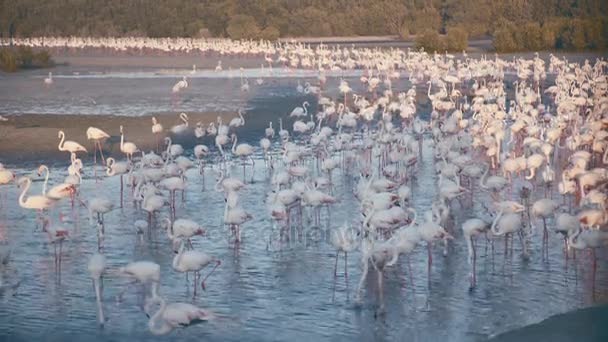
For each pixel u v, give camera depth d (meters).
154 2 106.31
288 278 15.21
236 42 82.38
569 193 19.41
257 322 13.20
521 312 13.45
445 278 15.03
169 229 16.11
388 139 24.81
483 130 26.81
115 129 33.19
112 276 15.51
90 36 103.44
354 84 50.41
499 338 12.45
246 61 73.69
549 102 40.81
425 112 38.09
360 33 103.38
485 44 82.94
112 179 24.50
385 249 13.55
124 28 105.00
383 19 102.69
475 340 12.40
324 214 19.72
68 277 15.46
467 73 46.31
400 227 15.38
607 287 14.48
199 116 36.50
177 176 21.00
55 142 30.27
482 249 16.64
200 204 21.08
